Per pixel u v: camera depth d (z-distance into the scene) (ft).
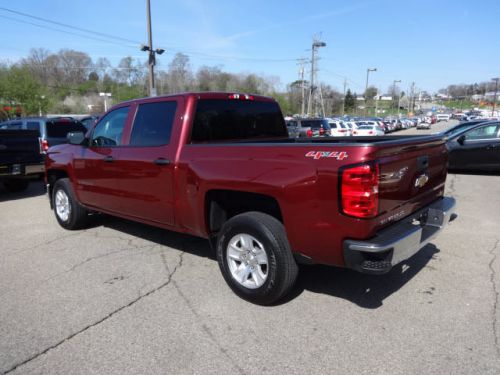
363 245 9.72
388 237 10.12
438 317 11.25
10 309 12.12
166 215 14.67
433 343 10.03
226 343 10.23
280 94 288.10
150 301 12.50
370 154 9.62
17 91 125.59
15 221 22.54
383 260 9.92
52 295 13.01
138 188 15.55
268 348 9.98
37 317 11.63
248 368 9.25
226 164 12.26
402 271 14.42
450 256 15.85
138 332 10.79
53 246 17.88
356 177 9.63
